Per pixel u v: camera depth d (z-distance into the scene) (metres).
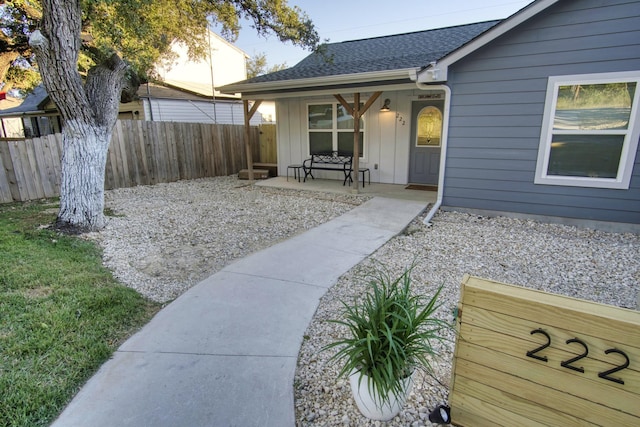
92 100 4.68
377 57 8.02
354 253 4.11
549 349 1.38
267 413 1.78
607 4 4.32
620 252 4.08
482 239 4.59
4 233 4.27
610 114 4.56
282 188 8.19
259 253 4.09
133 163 8.41
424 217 5.63
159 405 1.82
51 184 6.99
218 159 10.51
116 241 4.43
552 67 4.73
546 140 4.95
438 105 7.57
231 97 14.60
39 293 2.85
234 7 7.23
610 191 4.72
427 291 3.17
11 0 6.42
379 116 8.16
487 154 5.38
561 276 3.50
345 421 1.74
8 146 6.36
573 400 1.37
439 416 1.68
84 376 2.01
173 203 6.70
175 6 7.22
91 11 5.83
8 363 2.03
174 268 3.70
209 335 2.46
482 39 4.82
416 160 8.09
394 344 1.59
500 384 1.51
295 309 2.83
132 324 2.60
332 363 2.17
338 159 8.88
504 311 1.44
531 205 5.25
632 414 1.26
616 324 1.23
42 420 1.69
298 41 7.24
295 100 9.17
